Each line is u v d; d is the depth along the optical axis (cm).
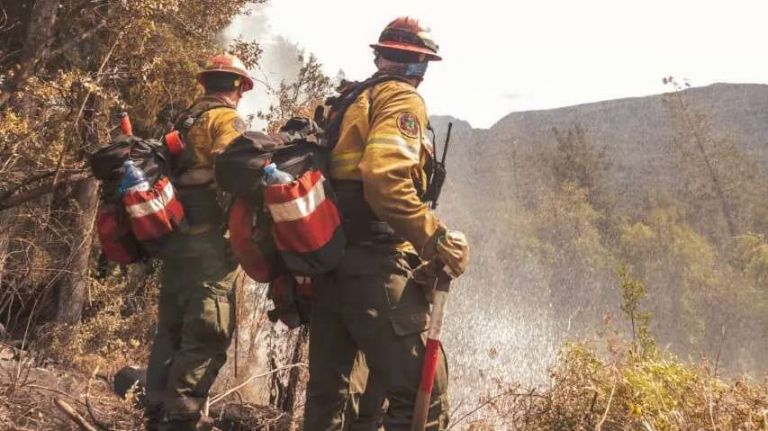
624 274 462
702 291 4772
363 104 297
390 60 309
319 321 325
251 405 515
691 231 5378
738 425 358
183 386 370
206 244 375
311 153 291
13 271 755
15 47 898
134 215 363
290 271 302
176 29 870
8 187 720
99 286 927
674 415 366
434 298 283
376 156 280
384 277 293
